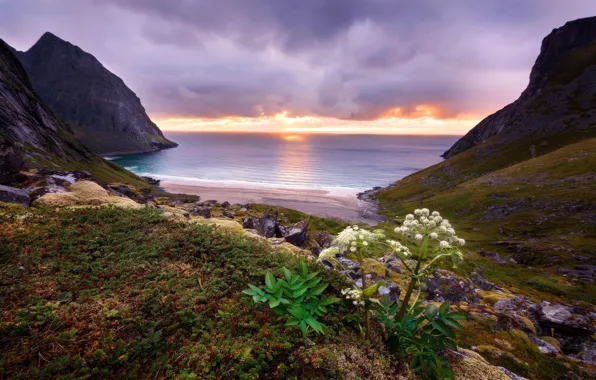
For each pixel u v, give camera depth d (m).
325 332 5.39
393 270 20.48
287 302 5.20
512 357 11.09
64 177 20.17
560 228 78.50
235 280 7.15
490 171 162.12
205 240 8.92
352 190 194.25
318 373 4.65
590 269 51.56
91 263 7.26
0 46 165.88
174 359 4.63
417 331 5.64
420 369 5.47
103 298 5.97
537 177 118.06
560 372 10.77
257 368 4.41
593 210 81.75
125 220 10.01
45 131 147.38
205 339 5.09
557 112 192.25
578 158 118.94
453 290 19.77
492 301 20.55
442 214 114.38
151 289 6.41
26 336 4.69
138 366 4.41
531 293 34.44
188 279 6.94
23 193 14.31
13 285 5.97
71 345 4.65
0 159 18.58
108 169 172.88
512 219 93.06
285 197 164.00
